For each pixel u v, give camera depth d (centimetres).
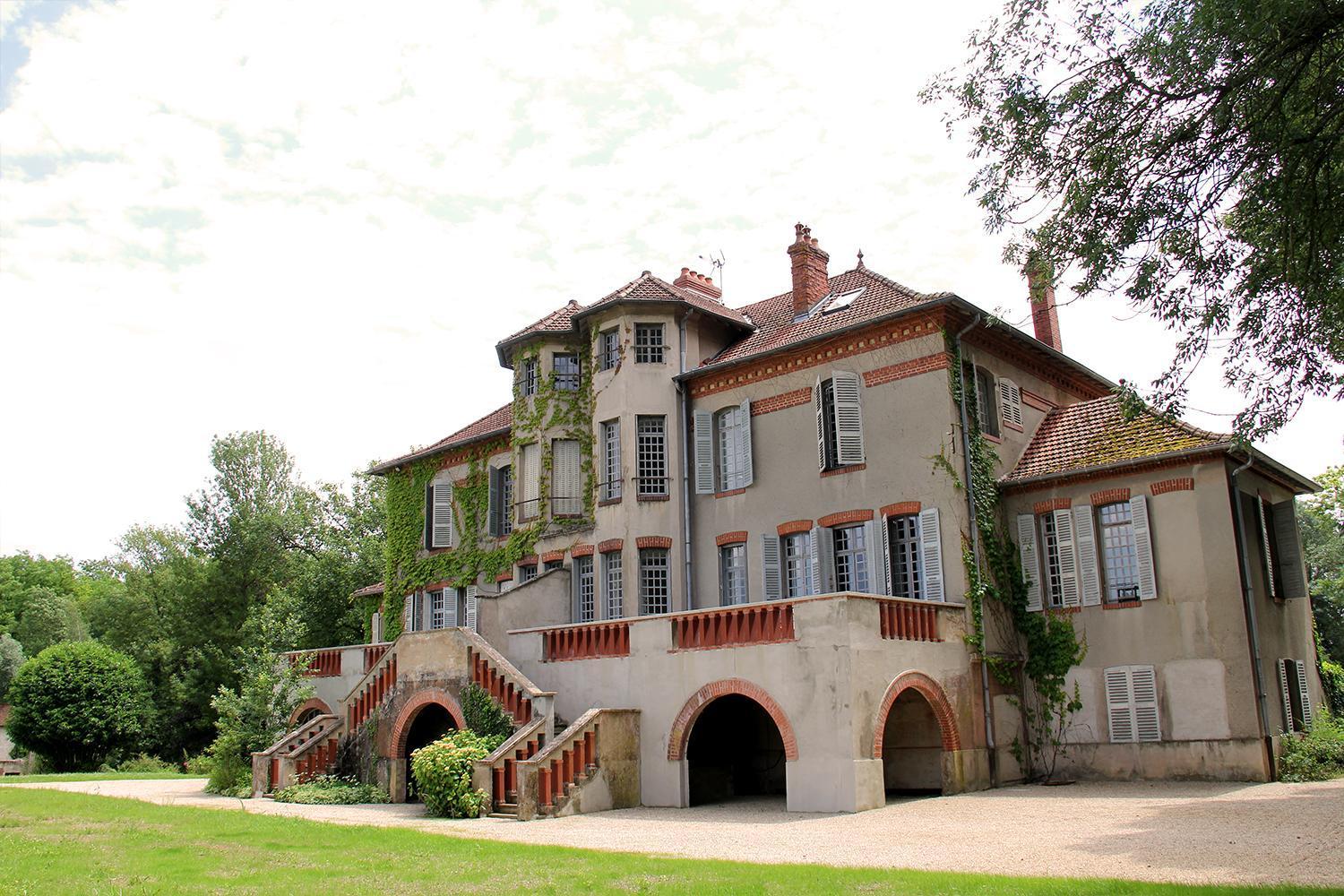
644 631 2189
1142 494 2270
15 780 3222
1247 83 1150
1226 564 2144
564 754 1980
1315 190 1152
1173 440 2270
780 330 2888
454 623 3394
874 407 2475
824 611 1927
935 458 2345
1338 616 4041
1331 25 1087
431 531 3531
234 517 5562
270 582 5534
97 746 4441
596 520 2880
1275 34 1091
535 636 2412
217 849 1403
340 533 5841
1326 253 1186
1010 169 1301
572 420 3050
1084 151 1248
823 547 2512
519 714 2138
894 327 2464
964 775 2116
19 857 1325
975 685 2223
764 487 2664
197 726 5156
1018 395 2591
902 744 2283
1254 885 972
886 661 1973
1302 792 1822
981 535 2339
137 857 1327
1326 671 2684
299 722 3123
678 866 1200
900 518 2412
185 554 5884
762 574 2614
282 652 3250
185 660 5375
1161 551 2228
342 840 1496
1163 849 1252
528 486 3144
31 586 8175
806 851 1360
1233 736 2086
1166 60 1176
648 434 2866
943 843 1391
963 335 2422
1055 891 957
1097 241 1241
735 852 1365
